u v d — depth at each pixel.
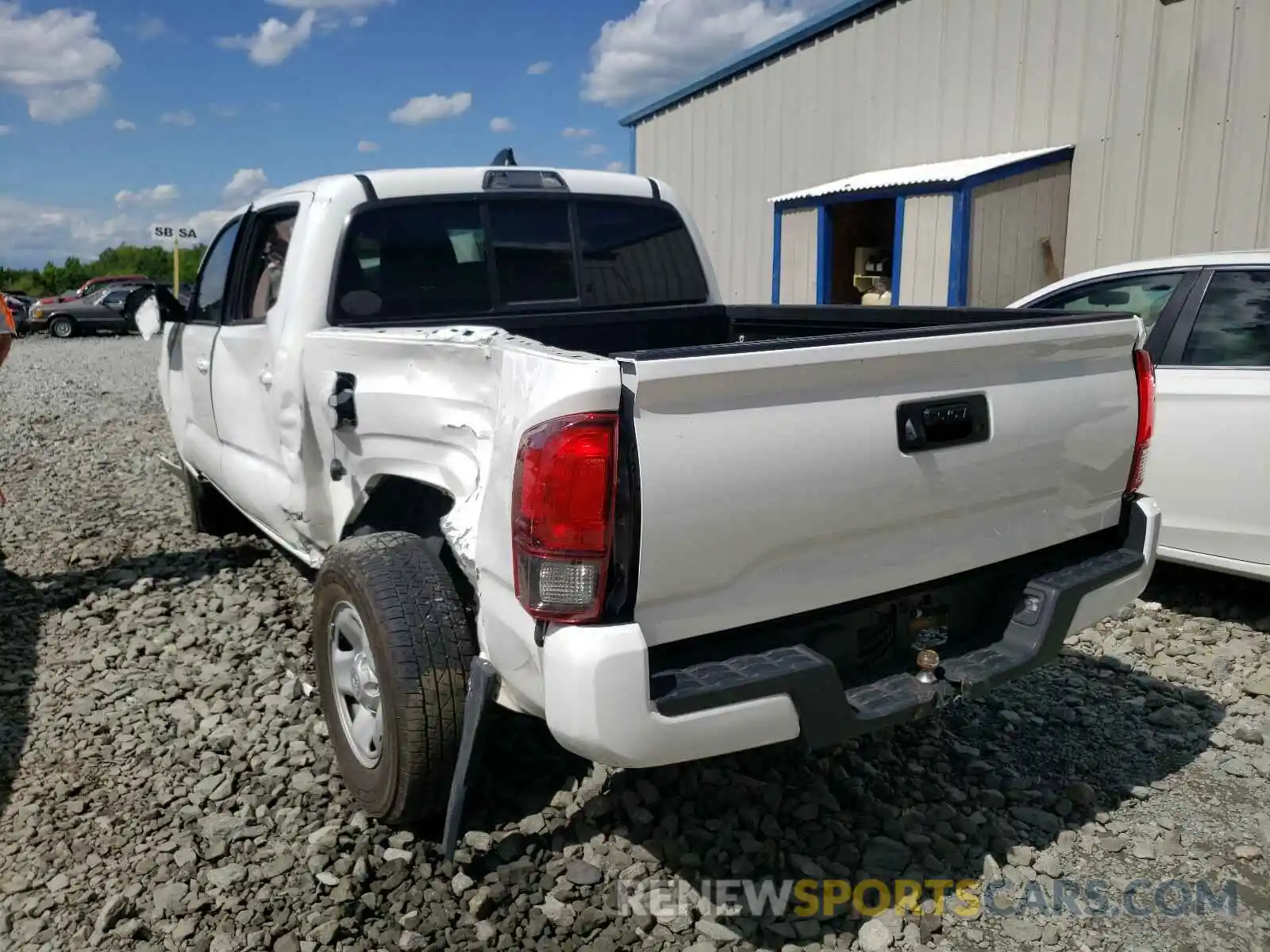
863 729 2.45
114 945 2.57
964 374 2.64
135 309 5.27
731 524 2.29
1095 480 3.02
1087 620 2.89
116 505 7.13
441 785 2.82
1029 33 8.68
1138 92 7.89
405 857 2.86
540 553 2.22
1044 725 3.67
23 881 2.83
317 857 2.87
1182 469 4.48
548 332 4.17
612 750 2.19
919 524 2.62
